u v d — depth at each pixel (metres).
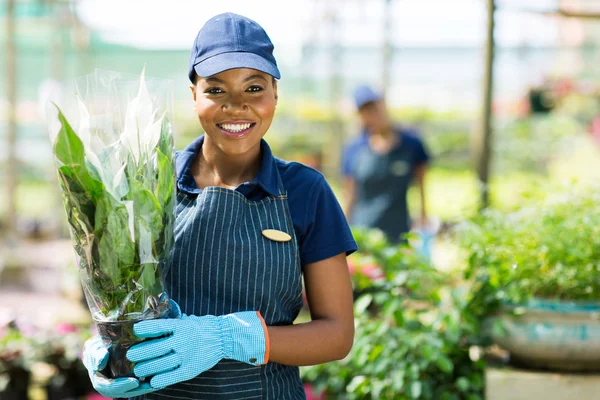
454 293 2.49
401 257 2.71
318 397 2.78
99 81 1.51
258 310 1.60
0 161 10.27
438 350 2.38
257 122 1.62
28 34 9.38
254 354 1.53
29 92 11.02
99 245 1.47
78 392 3.51
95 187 1.44
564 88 6.86
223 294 1.59
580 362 2.34
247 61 1.58
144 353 1.46
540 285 2.39
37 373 3.74
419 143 4.84
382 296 2.55
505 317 2.37
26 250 8.39
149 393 1.62
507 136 9.32
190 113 11.59
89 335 3.54
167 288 1.61
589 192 2.57
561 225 2.39
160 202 1.50
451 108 12.48
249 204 1.62
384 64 6.84
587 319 2.29
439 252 4.68
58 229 9.61
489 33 3.18
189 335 1.48
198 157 1.73
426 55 10.81
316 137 11.84
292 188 1.68
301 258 1.69
